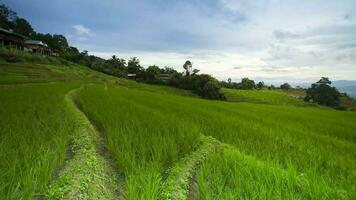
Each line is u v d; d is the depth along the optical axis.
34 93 27.72
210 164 8.38
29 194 5.90
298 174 8.14
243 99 108.00
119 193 7.10
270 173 7.64
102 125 13.88
